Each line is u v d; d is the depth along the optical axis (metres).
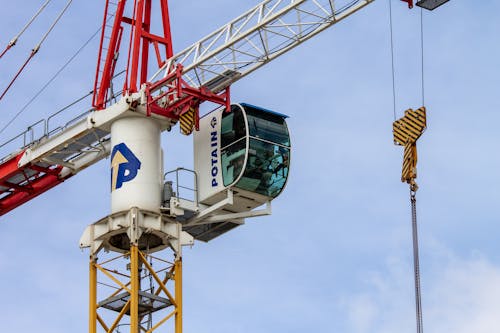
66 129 126.94
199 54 120.12
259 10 117.38
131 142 122.06
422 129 104.00
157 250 122.44
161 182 122.50
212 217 123.31
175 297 119.75
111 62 125.38
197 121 123.19
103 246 121.00
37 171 133.88
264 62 119.50
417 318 100.31
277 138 123.12
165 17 126.19
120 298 118.25
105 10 126.06
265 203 123.88
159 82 120.62
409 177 103.94
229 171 121.81
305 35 117.75
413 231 102.94
